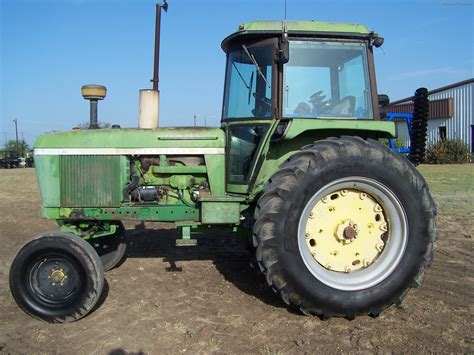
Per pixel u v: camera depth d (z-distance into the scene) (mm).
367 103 4707
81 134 4816
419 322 4055
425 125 5074
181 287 5020
